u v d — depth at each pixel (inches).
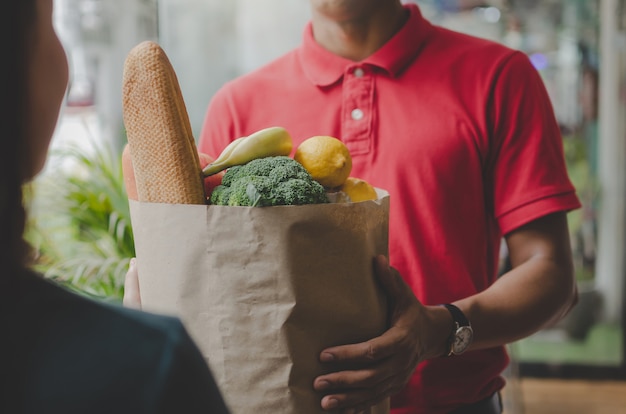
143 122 31.2
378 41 46.2
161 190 31.2
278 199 29.6
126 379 16.8
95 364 16.9
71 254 80.7
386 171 44.9
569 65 148.0
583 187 152.3
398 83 45.7
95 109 115.5
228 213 29.1
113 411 16.5
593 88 149.0
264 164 31.6
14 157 18.0
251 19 125.5
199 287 30.0
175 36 123.3
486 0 139.5
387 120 45.3
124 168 34.7
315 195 30.5
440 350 37.6
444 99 44.9
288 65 49.6
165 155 31.0
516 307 40.9
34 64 18.9
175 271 30.3
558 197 43.6
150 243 31.0
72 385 16.6
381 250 32.9
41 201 79.2
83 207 79.4
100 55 116.7
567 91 149.3
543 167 44.1
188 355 17.8
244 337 29.7
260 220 28.9
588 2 145.2
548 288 42.1
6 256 18.0
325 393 30.7
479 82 45.0
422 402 43.6
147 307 31.9
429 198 44.1
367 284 31.5
